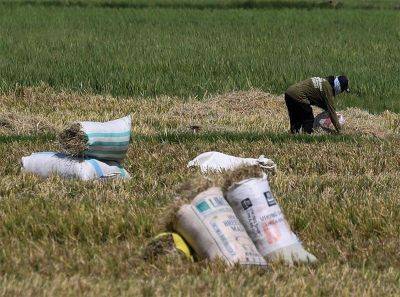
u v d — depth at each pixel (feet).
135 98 158.81
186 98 159.94
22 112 141.59
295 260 63.93
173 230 65.31
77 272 61.77
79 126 91.66
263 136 118.73
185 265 62.23
